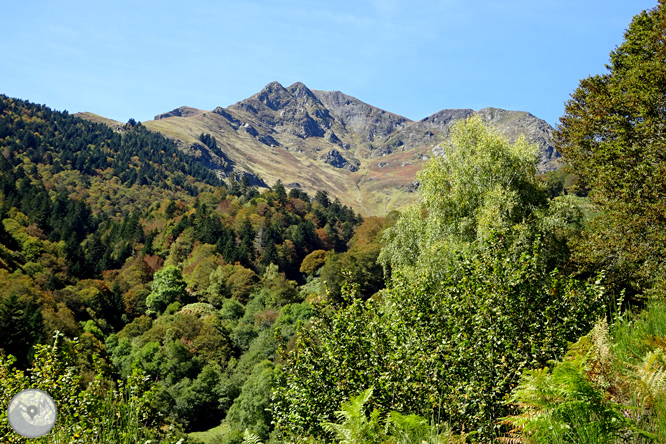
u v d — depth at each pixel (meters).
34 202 130.88
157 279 90.38
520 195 21.98
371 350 7.08
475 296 5.77
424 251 20.53
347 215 164.50
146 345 61.88
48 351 6.48
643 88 16.25
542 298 5.71
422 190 24.25
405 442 4.12
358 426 4.36
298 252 127.44
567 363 3.22
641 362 3.79
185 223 128.12
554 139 22.16
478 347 5.26
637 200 14.56
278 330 9.32
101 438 5.17
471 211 21.73
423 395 5.67
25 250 91.19
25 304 50.78
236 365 61.47
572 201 21.28
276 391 8.59
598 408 2.90
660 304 5.75
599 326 3.84
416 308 6.91
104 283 94.06
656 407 3.03
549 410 3.06
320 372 7.66
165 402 47.59
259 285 94.69
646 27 18.88
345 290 8.70
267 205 147.75
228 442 37.38
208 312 80.38
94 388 5.90
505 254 6.12
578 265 16.05
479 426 4.59
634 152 16.06
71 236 114.62
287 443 7.84
